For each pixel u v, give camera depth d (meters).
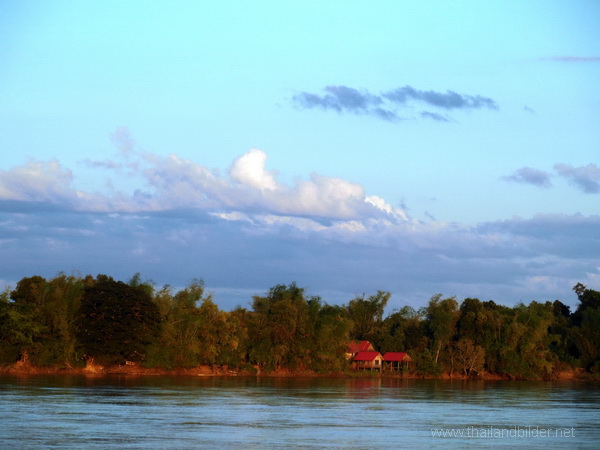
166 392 100.06
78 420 63.91
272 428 62.09
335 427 63.72
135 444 51.59
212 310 166.75
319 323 181.62
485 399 104.12
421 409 83.94
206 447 51.06
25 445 50.09
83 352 148.25
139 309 150.75
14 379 122.06
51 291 153.00
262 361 173.00
